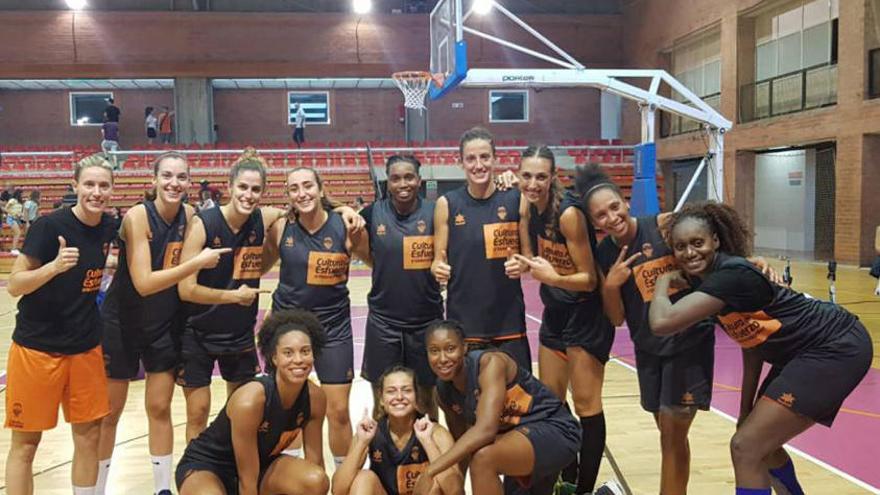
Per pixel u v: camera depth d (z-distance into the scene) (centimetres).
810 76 1669
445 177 2094
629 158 2241
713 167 1049
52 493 411
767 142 1745
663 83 2189
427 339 341
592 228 379
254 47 2095
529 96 2498
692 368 347
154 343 394
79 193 355
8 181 1984
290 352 329
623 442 495
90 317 364
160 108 2373
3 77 2034
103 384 373
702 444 486
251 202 390
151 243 389
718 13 1888
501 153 2178
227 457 348
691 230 316
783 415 303
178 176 387
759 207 1928
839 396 301
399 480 352
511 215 393
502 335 395
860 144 1481
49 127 2359
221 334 400
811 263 1642
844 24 1509
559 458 338
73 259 333
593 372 385
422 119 2436
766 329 309
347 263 412
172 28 2064
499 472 325
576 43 2288
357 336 913
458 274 394
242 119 2420
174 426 533
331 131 2466
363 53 2133
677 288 337
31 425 353
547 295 399
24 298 351
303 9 2177
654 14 2164
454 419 374
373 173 1817
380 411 363
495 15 2223
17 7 2064
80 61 2039
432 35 1205
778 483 350
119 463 459
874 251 1506
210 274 397
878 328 875
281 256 406
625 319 375
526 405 343
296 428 354
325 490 347
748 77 1852
